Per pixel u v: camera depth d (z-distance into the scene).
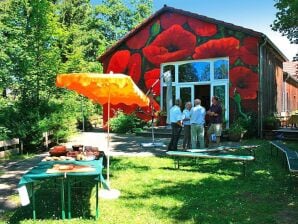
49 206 7.43
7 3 18.39
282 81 29.47
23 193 6.27
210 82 21.80
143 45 24.22
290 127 22.28
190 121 14.18
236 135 18.28
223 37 21.17
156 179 9.89
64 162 7.45
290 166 8.79
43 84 18.34
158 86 23.69
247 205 7.50
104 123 26.17
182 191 8.64
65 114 18.30
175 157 12.30
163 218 6.79
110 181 9.66
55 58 18.44
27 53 17.58
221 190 8.70
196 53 22.14
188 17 22.41
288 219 6.68
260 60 20.28
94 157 7.86
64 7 36.47
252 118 19.98
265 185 9.14
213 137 17.30
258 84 20.19
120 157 13.52
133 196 8.23
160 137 21.23
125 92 8.62
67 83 7.80
